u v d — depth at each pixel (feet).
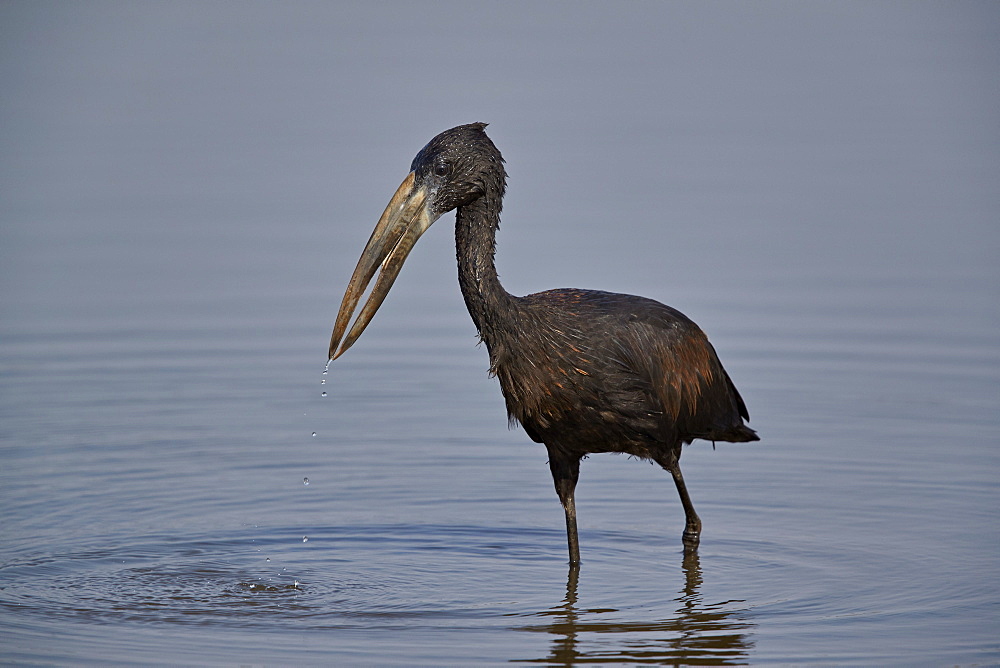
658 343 42.57
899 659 34.88
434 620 37.99
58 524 46.24
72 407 59.93
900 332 71.15
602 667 34.55
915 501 48.37
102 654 35.09
